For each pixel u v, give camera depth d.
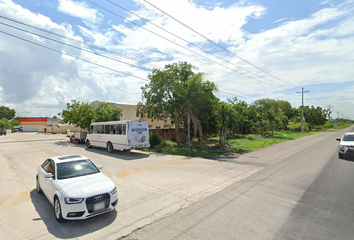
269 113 35.84
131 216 5.38
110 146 18.55
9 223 5.13
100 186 5.53
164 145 20.94
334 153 15.93
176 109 22.14
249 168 11.30
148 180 8.90
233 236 4.26
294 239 4.08
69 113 29.84
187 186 7.98
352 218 4.95
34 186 8.40
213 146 22.23
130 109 39.00
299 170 10.39
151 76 23.23
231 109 20.97
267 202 6.11
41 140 33.72
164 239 4.24
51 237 4.45
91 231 4.67
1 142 30.12
